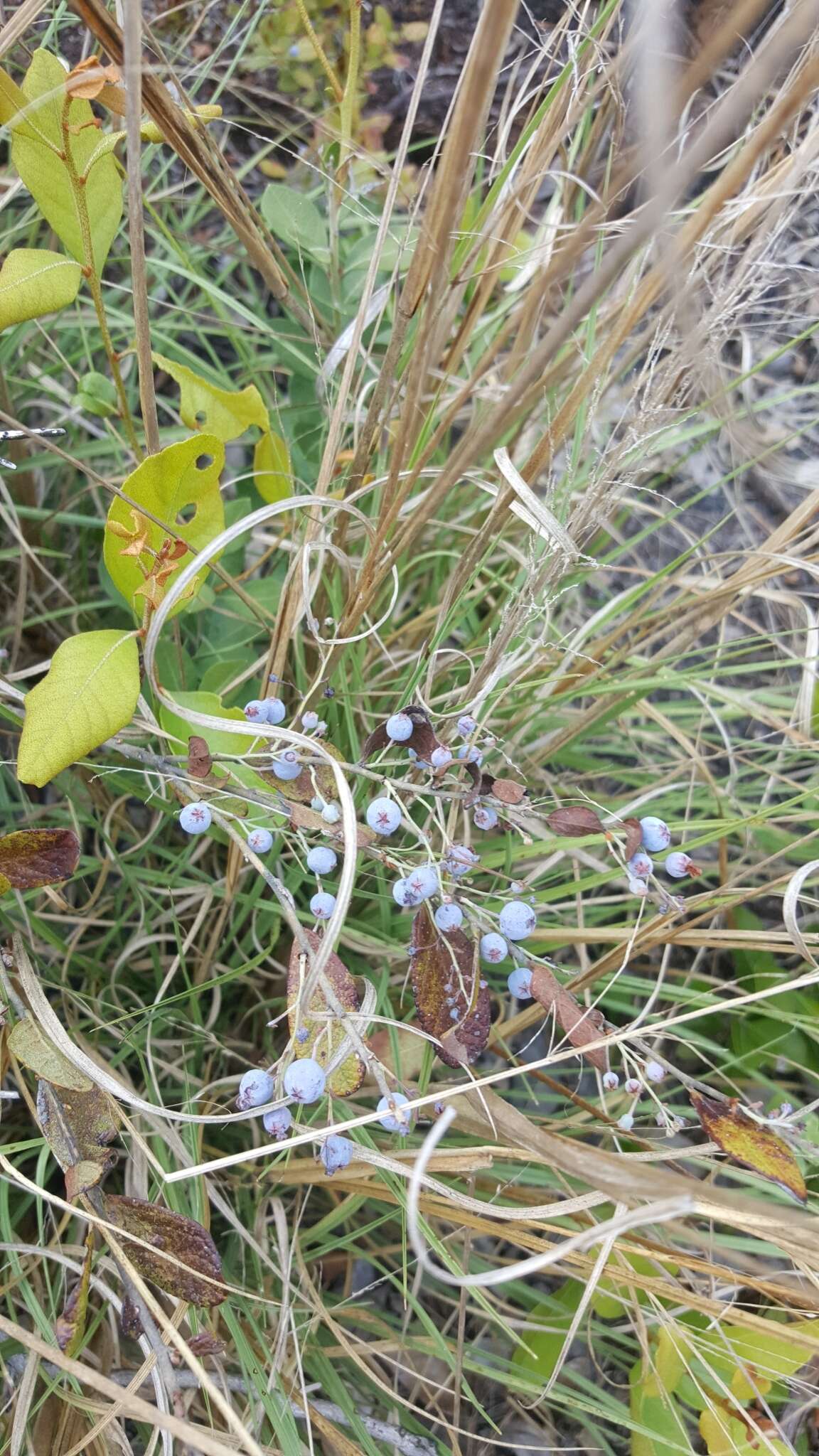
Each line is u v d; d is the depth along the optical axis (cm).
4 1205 24
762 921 36
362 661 29
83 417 36
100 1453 24
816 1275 23
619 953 26
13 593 35
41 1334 22
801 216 34
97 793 31
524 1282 32
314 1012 18
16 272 21
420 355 20
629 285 27
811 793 27
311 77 38
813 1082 33
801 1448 27
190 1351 17
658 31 12
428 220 19
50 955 31
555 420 24
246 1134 30
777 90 28
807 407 39
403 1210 24
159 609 21
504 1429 30
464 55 38
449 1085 26
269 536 35
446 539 37
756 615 40
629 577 41
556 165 37
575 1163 17
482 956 20
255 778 22
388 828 19
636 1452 26
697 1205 19
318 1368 26
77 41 35
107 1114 19
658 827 20
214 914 32
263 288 40
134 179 19
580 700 38
